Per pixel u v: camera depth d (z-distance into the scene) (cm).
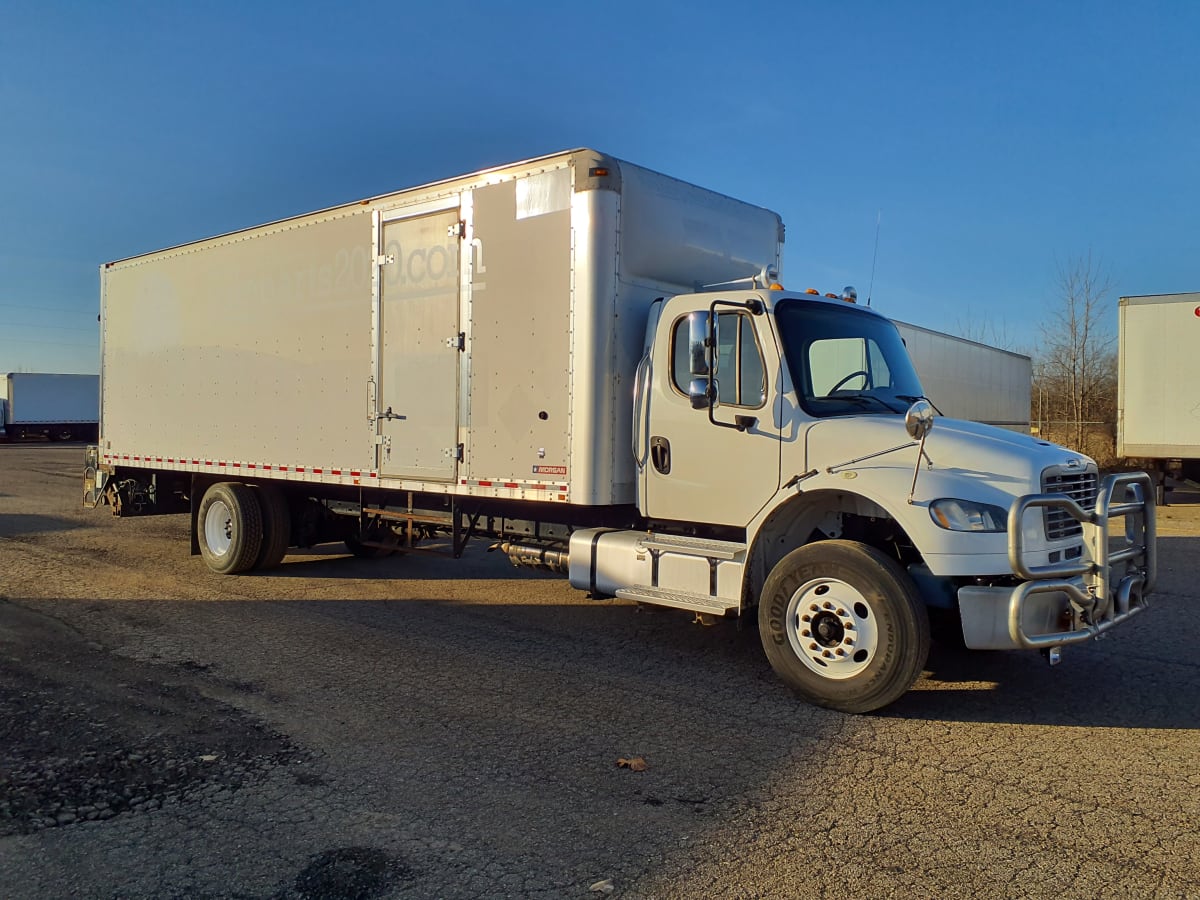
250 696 540
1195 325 1616
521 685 571
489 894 316
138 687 556
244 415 920
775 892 319
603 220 626
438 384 732
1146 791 411
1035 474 486
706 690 564
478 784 413
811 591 530
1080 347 2897
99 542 1195
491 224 690
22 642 663
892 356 647
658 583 614
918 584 544
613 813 383
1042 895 318
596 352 627
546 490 655
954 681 586
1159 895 318
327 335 830
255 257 905
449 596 865
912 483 502
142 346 1059
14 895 314
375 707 523
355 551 1095
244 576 958
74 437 5378
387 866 336
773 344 572
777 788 412
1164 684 582
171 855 344
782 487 563
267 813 381
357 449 803
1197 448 1627
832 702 519
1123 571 545
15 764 432
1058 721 510
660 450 628
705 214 716
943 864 340
